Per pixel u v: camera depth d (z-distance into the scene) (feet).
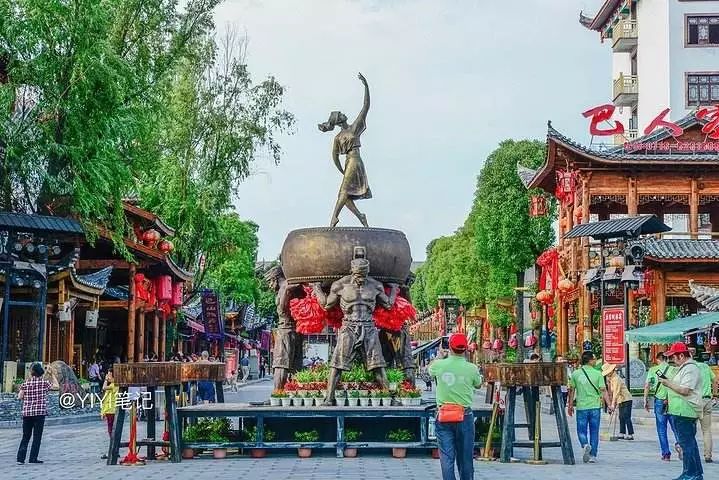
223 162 147.33
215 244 150.20
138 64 121.19
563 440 52.60
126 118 101.96
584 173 143.84
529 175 171.94
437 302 293.43
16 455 60.18
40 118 100.22
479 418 56.49
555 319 172.04
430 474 45.55
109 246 131.54
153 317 159.33
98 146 99.96
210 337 198.49
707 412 56.39
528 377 51.62
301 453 54.60
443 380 36.58
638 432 83.05
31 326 101.09
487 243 195.83
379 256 58.59
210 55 144.77
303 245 58.75
